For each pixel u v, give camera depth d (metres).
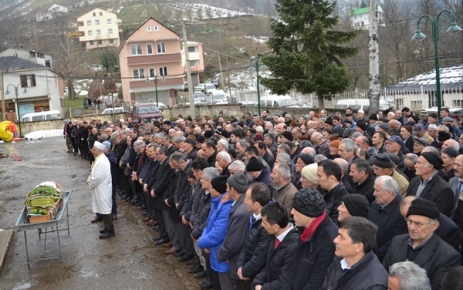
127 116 31.58
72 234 8.92
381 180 4.25
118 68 66.25
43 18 102.81
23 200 12.38
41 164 18.48
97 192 8.47
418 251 3.46
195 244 6.29
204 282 6.11
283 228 3.87
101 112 39.47
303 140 8.92
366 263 3.17
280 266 3.82
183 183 6.87
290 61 18.53
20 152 23.03
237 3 105.56
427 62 30.09
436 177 4.80
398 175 5.39
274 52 20.12
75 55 75.94
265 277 4.09
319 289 3.49
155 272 6.81
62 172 16.23
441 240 3.44
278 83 19.25
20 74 42.50
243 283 4.69
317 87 18.70
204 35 76.00
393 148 6.90
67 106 51.47
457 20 26.20
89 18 82.69
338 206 4.51
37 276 6.95
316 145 8.59
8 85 39.41
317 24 18.20
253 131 10.98
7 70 42.25
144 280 6.55
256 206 4.27
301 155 5.96
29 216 6.98
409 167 6.00
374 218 4.34
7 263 7.55
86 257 7.63
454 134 9.87
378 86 15.52
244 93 35.03
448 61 28.86
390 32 32.88
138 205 10.79
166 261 7.24
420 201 3.42
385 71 33.84
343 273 3.24
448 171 5.75
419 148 6.82
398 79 32.00
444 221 3.79
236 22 82.94
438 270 3.31
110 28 83.44
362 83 32.88
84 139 18.33
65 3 119.19
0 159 20.75
